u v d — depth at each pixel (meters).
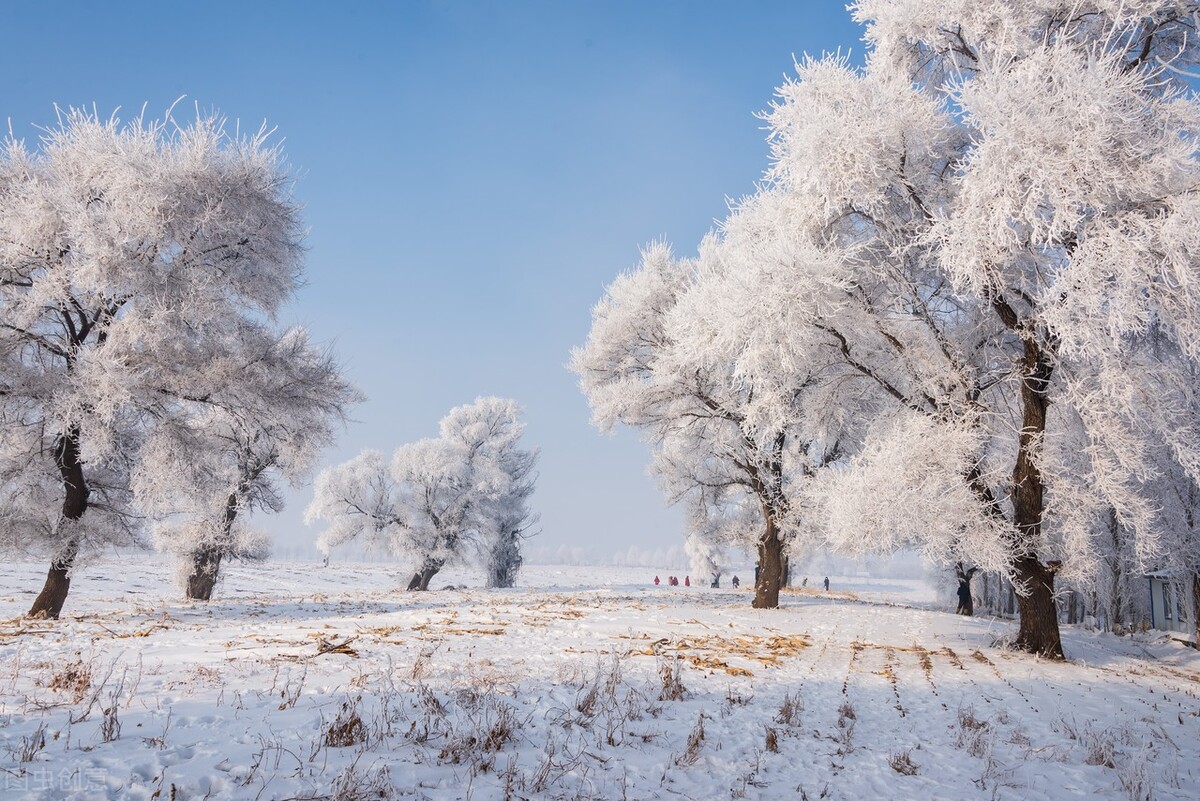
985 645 16.05
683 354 17.59
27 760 4.57
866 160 13.57
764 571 24.31
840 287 14.39
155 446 17.61
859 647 14.73
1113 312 11.22
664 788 5.34
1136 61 13.78
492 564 46.22
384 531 42.75
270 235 19.16
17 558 17.36
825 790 5.66
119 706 6.28
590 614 18.80
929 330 15.94
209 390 17.89
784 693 9.33
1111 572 26.48
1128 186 11.54
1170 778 6.70
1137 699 10.91
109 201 16.81
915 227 14.52
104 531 18.06
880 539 14.12
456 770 5.15
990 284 13.25
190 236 17.66
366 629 13.69
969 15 13.83
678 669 8.67
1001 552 13.79
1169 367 14.24
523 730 6.32
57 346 17.30
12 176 17.02
